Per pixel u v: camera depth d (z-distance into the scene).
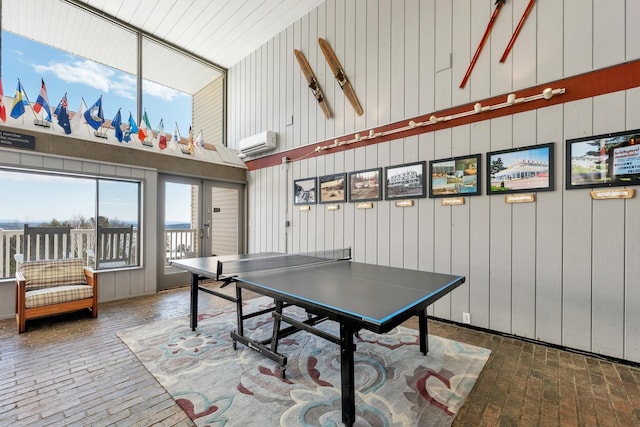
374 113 4.10
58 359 2.51
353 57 4.34
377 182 4.07
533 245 2.89
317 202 4.84
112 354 2.61
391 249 3.93
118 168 4.43
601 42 2.56
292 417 1.78
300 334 3.07
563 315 2.73
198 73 6.73
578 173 2.65
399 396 1.98
